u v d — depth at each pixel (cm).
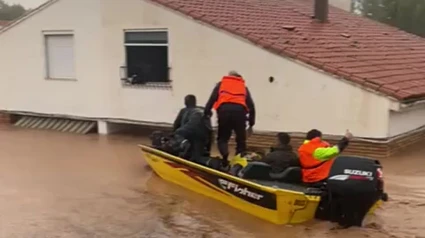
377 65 1358
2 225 830
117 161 1224
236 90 1009
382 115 1144
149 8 1420
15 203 937
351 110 1178
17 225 830
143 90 1459
